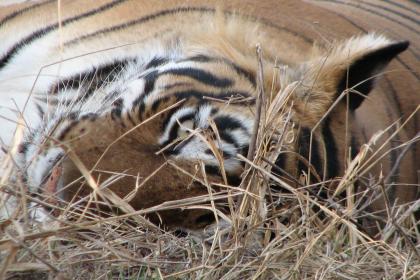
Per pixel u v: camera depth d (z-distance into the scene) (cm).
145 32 855
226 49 816
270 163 684
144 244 665
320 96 783
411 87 942
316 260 687
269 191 687
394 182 838
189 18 862
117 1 883
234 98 742
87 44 856
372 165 745
